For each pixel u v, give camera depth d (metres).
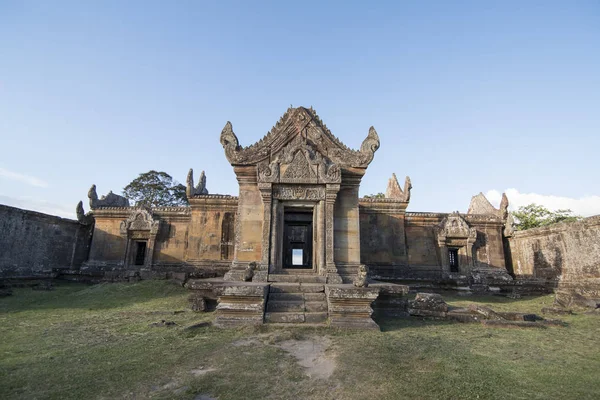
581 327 10.21
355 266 13.05
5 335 8.57
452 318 10.84
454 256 23.33
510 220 23.00
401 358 6.48
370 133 14.20
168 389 5.11
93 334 8.59
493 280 20.28
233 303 9.57
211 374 5.64
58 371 5.78
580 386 5.33
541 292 19.02
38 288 18.27
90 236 25.00
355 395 4.91
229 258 21.44
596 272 16.78
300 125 14.16
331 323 9.10
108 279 20.14
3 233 19.12
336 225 13.45
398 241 22.11
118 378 5.48
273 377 5.59
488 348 7.55
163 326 9.34
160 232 23.11
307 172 13.19
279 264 12.79
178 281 18.48
